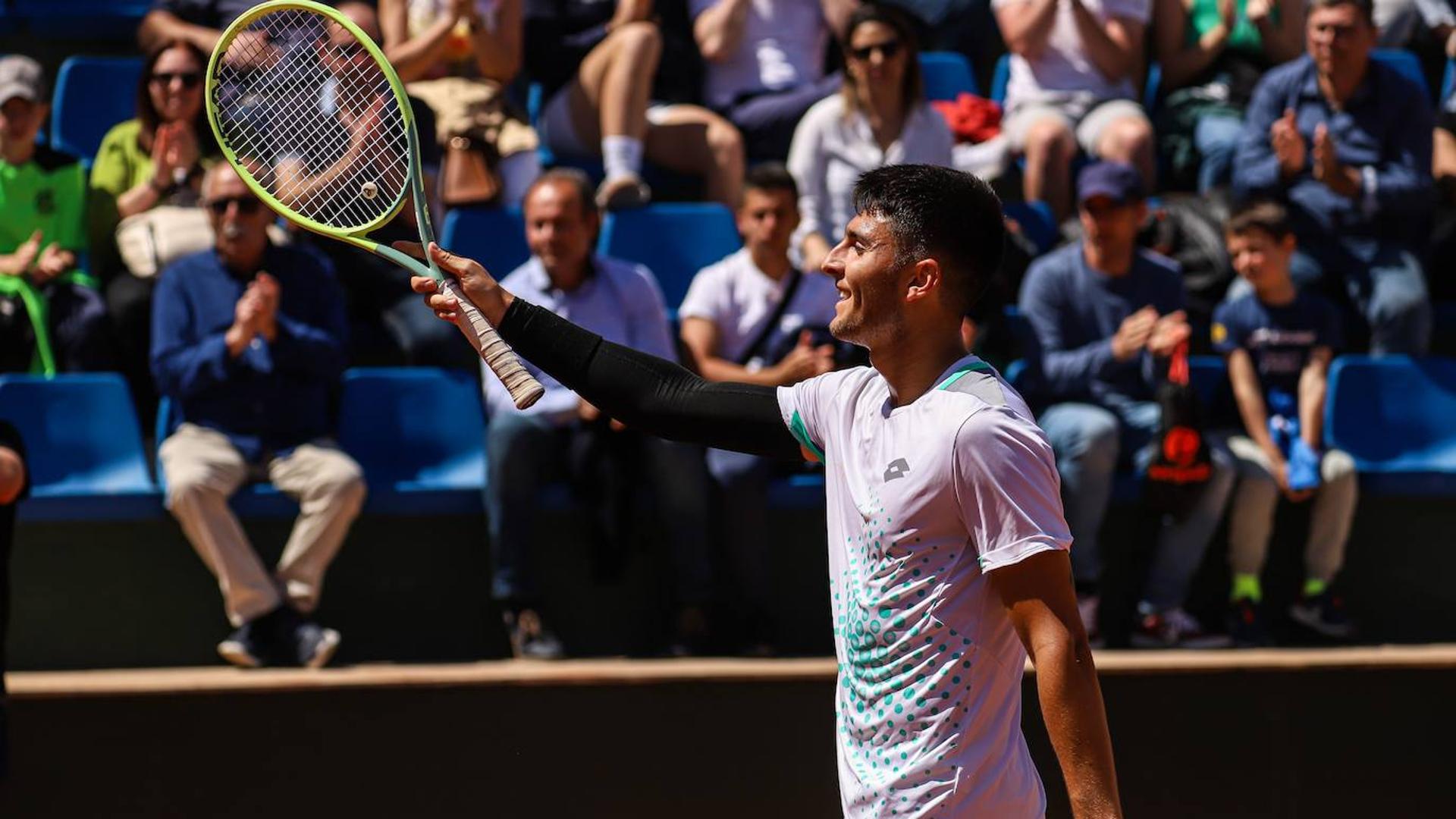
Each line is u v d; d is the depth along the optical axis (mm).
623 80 15695
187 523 12234
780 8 16938
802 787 12211
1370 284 15164
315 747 11820
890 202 6191
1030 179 16438
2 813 11555
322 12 7188
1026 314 14070
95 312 13797
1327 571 13766
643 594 13281
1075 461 13102
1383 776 12914
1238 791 12695
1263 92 16062
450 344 14148
